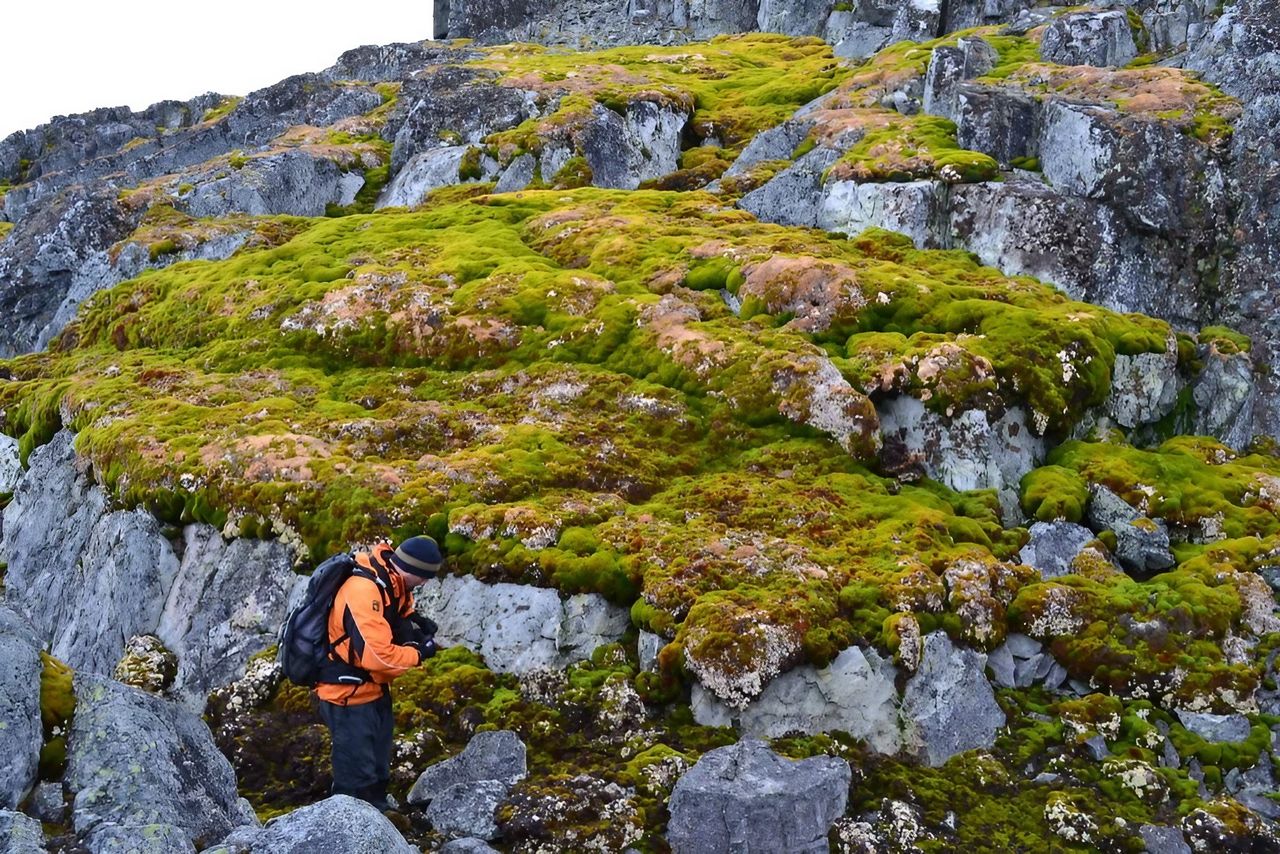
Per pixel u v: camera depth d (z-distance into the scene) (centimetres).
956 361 1931
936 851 1228
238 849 876
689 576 1502
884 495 1786
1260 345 2362
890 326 2139
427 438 1931
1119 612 1548
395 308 2355
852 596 1486
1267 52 2692
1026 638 1539
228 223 3338
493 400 2066
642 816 1209
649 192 3117
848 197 2697
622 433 1938
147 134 5806
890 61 3584
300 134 4262
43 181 4994
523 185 3459
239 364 2345
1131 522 1784
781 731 1363
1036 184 2562
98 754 941
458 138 3828
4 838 834
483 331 2253
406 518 1658
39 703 959
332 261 2691
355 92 4759
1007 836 1266
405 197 3641
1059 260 2427
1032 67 3080
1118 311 2400
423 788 1269
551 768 1309
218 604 1686
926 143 2777
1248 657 1532
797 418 1914
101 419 2133
